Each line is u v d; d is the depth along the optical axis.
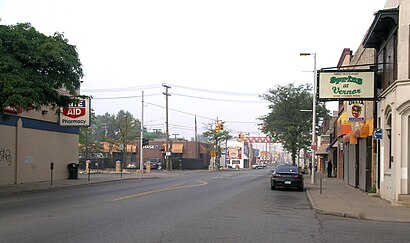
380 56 22.08
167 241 9.86
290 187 26.92
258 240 10.25
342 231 11.97
